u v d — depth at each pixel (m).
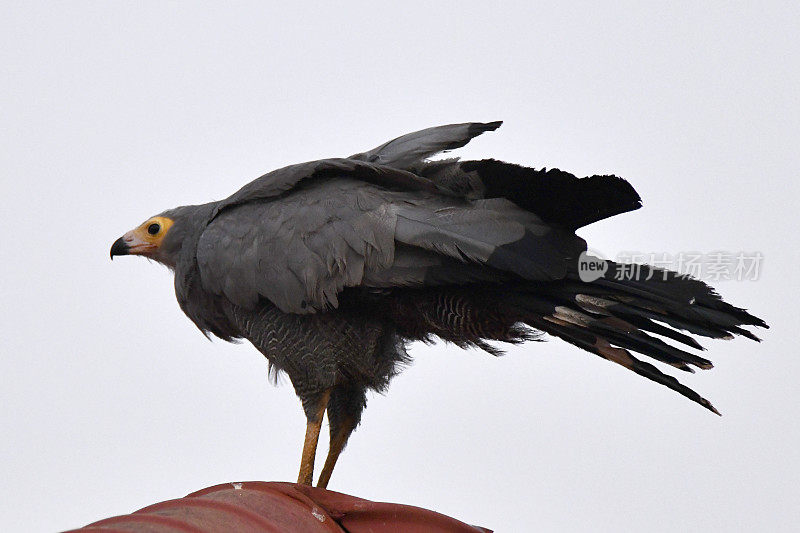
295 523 7.50
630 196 8.73
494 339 9.52
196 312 10.93
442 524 7.96
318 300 9.34
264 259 9.52
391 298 9.49
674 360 8.88
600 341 9.17
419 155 10.09
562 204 9.05
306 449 9.72
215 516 7.14
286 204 9.66
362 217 9.26
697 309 8.42
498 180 9.36
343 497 8.09
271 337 9.88
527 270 8.70
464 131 10.29
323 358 9.77
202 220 10.77
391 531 7.89
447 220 9.08
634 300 8.59
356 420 10.72
